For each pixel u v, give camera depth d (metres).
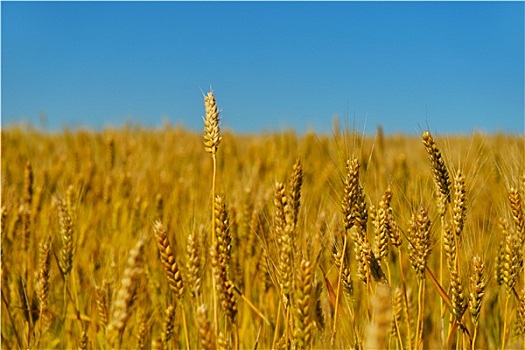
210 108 1.36
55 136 4.52
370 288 1.43
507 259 1.47
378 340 1.11
